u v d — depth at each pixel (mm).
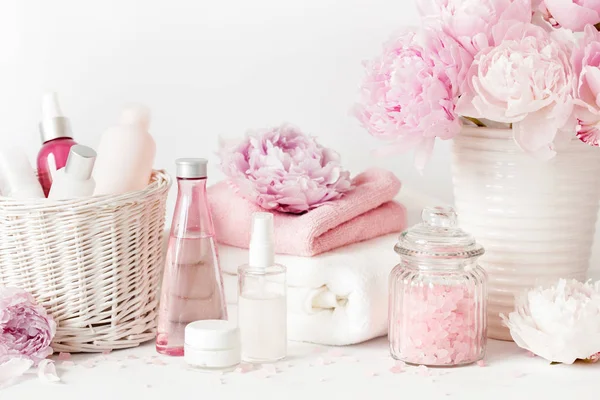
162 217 1049
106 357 987
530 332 927
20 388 884
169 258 985
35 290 965
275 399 850
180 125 1364
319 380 906
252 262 958
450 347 941
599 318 903
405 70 957
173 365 958
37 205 929
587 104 901
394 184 1158
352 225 1085
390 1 1331
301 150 1118
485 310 962
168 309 986
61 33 1337
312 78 1354
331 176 1102
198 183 975
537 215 999
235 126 1363
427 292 937
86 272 963
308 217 1036
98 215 950
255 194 1076
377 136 997
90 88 1349
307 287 1007
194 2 1339
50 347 951
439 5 976
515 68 917
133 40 1345
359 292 985
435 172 1377
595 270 1337
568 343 912
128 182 1011
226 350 923
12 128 1345
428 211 965
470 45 945
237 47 1350
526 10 941
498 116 918
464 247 932
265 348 961
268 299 958
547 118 913
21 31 1332
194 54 1349
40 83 1341
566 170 989
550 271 1019
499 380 906
